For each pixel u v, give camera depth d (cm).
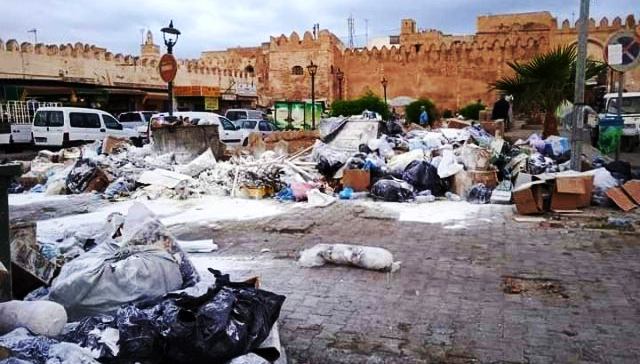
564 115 1648
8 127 2277
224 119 2062
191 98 3678
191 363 334
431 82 4853
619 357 399
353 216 909
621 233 751
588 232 761
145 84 3469
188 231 816
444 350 417
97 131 2200
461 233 776
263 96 5188
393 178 1105
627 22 4281
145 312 353
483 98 4697
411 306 504
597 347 414
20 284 449
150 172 1191
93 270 406
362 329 457
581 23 1038
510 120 2361
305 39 5034
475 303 509
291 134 1555
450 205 991
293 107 2952
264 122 2439
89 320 349
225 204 1039
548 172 1077
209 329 336
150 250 446
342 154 1245
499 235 759
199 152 1442
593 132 1578
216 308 349
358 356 411
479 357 404
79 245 596
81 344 323
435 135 1426
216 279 425
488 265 623
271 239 760
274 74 5178
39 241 589
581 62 1044
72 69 3008
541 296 523
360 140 1416
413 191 1062
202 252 696
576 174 919
